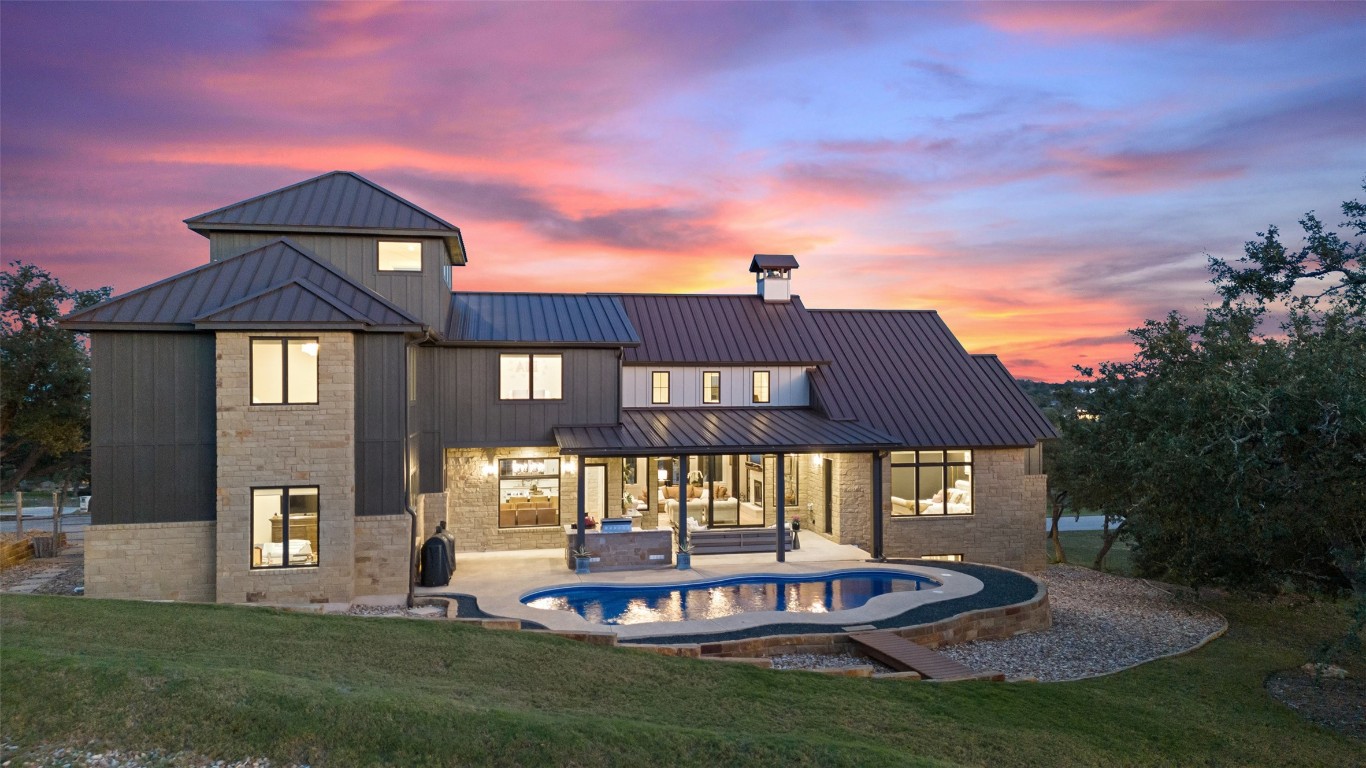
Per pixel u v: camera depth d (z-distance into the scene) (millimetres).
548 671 11805
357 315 17875
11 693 8484
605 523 21875
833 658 15281
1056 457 32719
